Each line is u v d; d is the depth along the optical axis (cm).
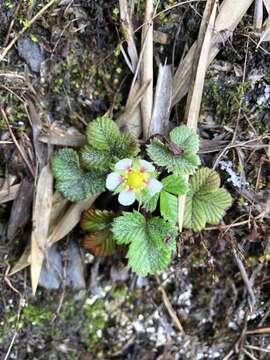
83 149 14
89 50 14
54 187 15
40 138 15
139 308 16
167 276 16
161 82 15
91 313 16
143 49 14
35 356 16
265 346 16
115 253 16
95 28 14
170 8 14
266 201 15
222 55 15
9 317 15
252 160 15
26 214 15
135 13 14
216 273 16
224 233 15
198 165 15
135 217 14
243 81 15
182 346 16
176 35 15
